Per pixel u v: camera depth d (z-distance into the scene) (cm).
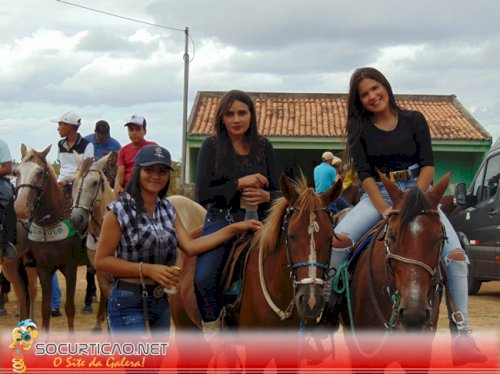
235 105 530
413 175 544
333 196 476
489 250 1208
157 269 460
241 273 511
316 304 440
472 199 1271
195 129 2325
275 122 2378
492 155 1262
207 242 509
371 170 544
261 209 555
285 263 472
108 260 466
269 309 489
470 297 1278
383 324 490
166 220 486
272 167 554
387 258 459
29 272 951
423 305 425
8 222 898
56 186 869
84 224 830
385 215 474
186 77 2261
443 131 2302
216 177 534
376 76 539
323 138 2247
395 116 546
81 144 978
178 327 586
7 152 912
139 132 924
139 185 474
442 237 452
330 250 465
